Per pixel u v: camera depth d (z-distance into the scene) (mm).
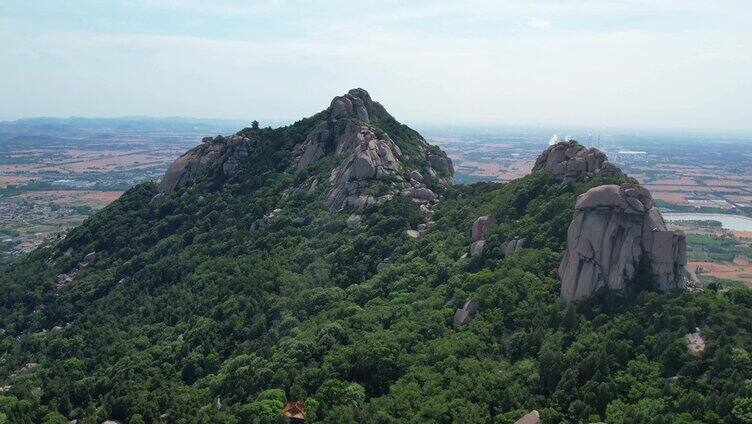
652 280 81125
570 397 69625
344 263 122938
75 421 94250
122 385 97938
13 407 93125
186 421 85062
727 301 78500
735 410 61750
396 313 96438
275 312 112438
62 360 118125
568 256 85875
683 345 71250
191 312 124688
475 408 71188
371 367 84062
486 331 83125
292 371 86938
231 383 93875
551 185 108250
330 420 75875
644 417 63938
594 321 78375
